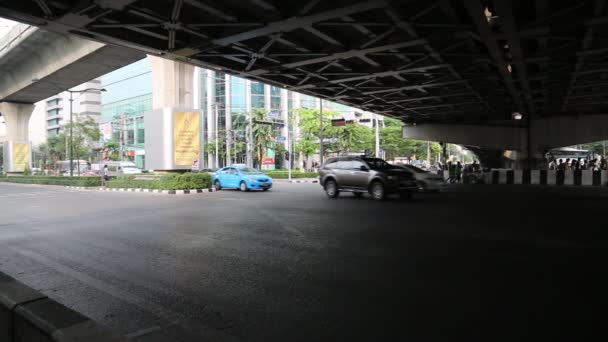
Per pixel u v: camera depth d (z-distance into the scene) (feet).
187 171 86.48
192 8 36.94
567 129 102.78
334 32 42.75
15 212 49.39
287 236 30.27
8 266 22.61
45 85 104.63
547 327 13.14
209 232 32.55
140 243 28.48
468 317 14.10
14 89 114.93
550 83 63.98
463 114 103.91
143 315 14.85
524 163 108.78
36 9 34.65
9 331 9.96
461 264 21.35
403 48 48.88
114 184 92.94
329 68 56.49
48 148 246.27
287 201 57.67
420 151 284.20
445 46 44.65
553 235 29.45
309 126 171.42
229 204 54.54
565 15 35.24
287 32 42.22
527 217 39.04
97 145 213.87
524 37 39.55
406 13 36.42
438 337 12.51
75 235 32.27
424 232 30.96
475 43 45.96
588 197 61.36
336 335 12.84
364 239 28.55
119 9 34.09
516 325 13.33
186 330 13.44
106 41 41.39
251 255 24.27
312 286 18.03
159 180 80.12
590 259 22.16
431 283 18.16
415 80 63.46
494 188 84.48
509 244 26.32
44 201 64.13
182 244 27.91
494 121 111.14
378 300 16.05
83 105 332.39
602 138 98.37
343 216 40.63
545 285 17.62
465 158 415.85
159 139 84.84
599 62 51.39
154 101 86.38
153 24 37.37
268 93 233.14
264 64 52.80
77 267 22.11
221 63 51.31
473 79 59.93
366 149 209.26
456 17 36.17
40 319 8.89
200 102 235.40
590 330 12.87
